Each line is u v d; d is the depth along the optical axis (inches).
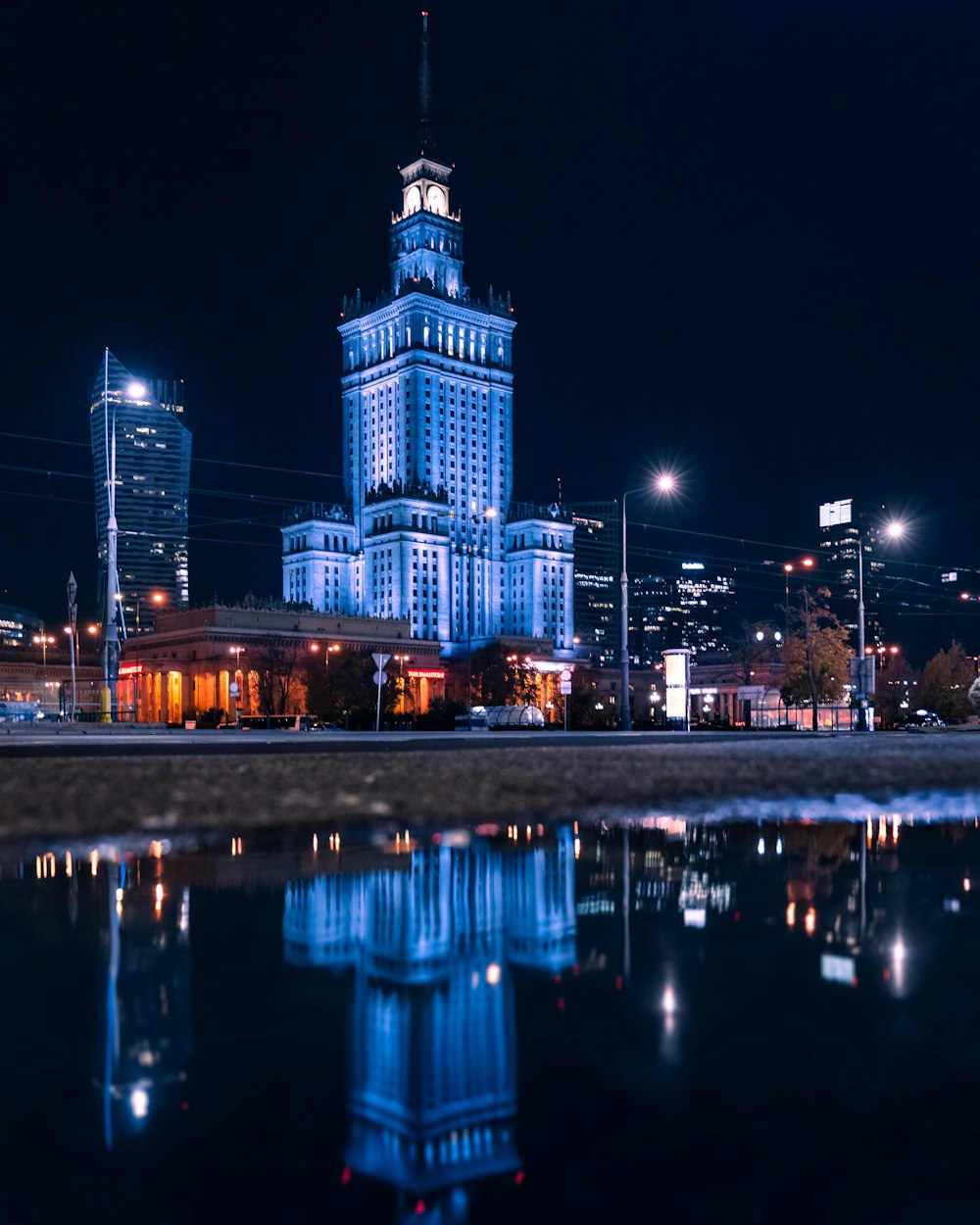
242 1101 95.4
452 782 424.2
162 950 159.3
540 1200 75.3
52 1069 104.3
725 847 278.5
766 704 3710.6
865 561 6112.2
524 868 242.2
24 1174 81.3
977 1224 71.0
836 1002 126.6
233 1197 77.2
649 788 426.9
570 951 156.6
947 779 504.1
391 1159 83.0
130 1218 72.3
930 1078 99.9
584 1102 94.9
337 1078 101.7
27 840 288.7
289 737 1697.8
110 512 2454.5
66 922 181.2
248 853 268.4
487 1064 105.6
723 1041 111.9
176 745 1077.8
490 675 6038.4
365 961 151.0
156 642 6732.3
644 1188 77.9
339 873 234.7
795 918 181.5
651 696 6574.8
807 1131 87.4
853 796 427.2
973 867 239.8
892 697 4387.3
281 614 6510.8
